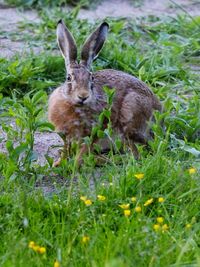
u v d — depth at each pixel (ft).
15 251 28.35
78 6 61.41
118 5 66.64
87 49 39.01
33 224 30.99
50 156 39.58
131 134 38.99
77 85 37.29
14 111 43.80
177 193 33.53
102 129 38.37
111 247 28.71
